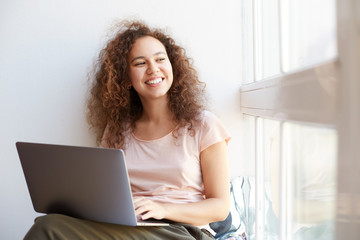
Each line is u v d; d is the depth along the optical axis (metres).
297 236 1.11
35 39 2.14
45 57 2.15
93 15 2.13
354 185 0.67
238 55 2.14
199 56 2.15
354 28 0.66
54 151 1.35
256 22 1.82
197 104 1.86
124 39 1.81
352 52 0.67
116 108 1.88
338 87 0.75
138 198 1.45
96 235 1.38
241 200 2.08
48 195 1.47
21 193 2.22
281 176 1.25
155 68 1.73
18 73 2.16
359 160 0.65
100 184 1.32
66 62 2.15
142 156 1.75
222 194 1.64
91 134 2.17
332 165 0.80
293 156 1.14
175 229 1.48
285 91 1.17
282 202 1.25
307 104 0.95
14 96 2.17
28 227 2.24
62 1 2.13
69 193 1.41
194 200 1.65
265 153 1.59
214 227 1.94
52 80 2.16
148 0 2.13
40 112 2.18
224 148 1.70
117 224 1.42
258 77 1.81
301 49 1.04
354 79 0.66
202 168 1.70
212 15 2.13
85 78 2.15
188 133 1.71
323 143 0.86
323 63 0.83
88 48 2.14
